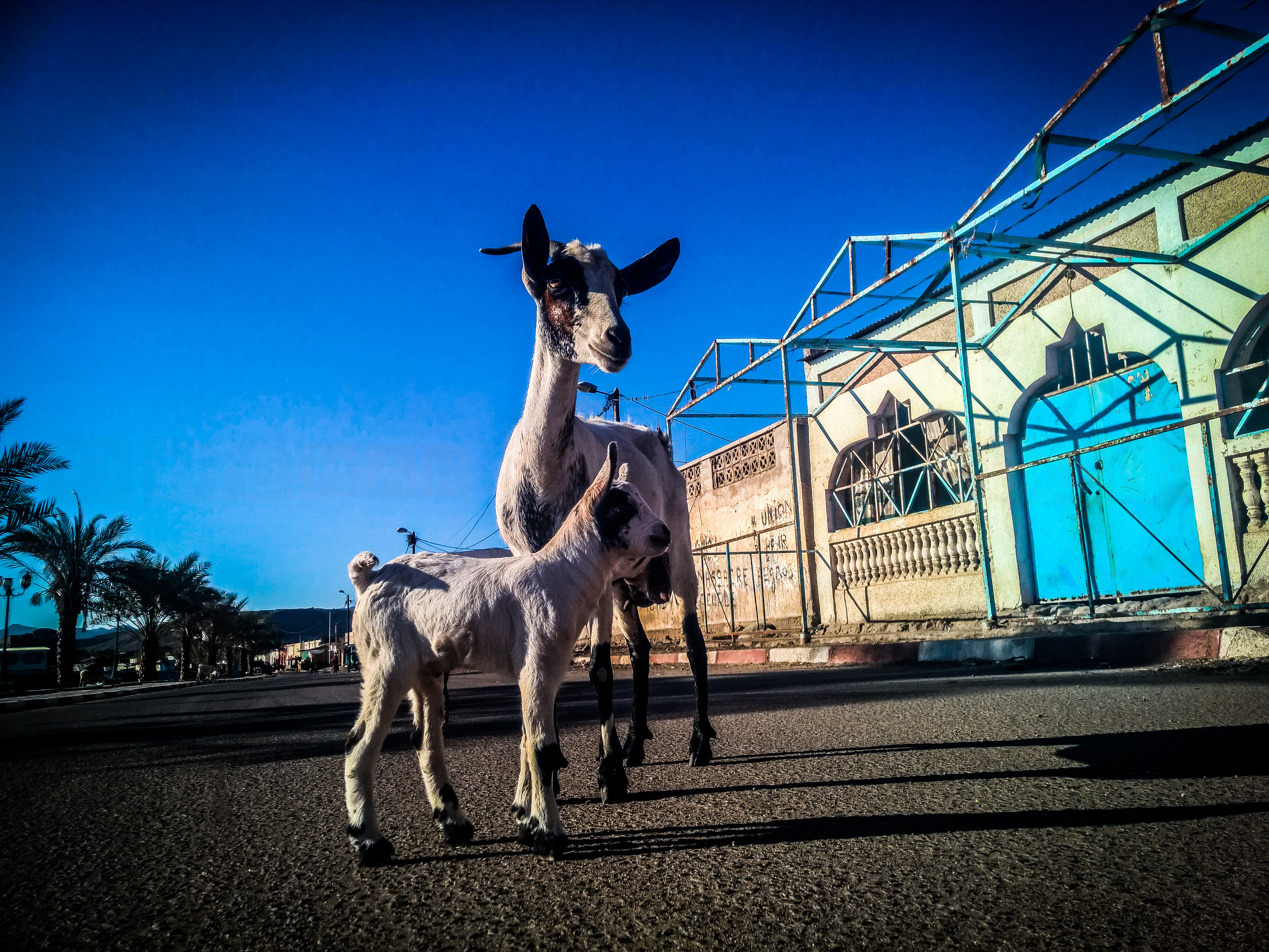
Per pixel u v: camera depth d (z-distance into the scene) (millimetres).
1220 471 11109
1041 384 13867
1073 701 6262
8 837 3746
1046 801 3268
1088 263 12172
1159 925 2025
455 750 5934
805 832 3027
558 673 3049
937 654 12477
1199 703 5629
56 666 46125
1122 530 12617
